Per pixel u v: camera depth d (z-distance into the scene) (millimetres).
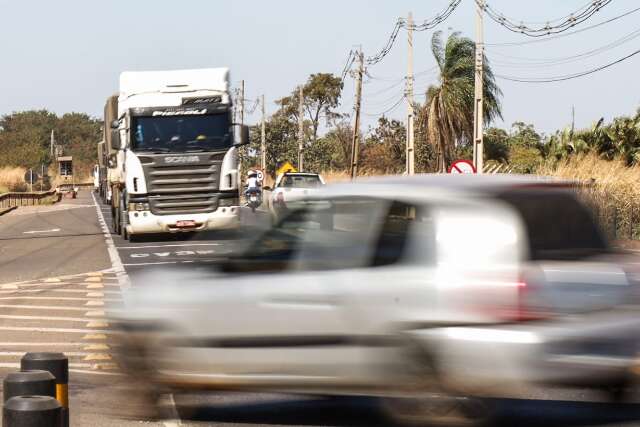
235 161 70000
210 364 20484
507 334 17984
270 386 20125
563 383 18250
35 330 33781
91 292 44625
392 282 18969
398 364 18844
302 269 20031
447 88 128750
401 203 19500
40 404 12234
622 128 102312
